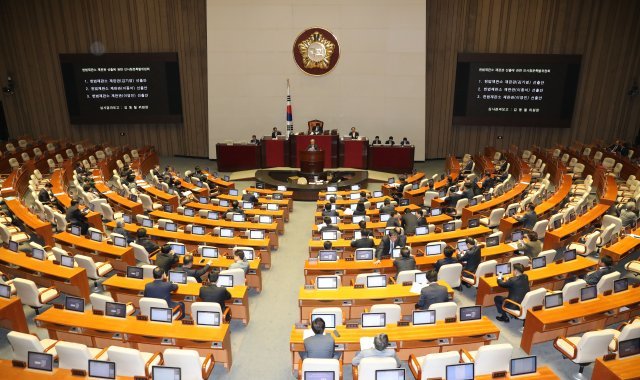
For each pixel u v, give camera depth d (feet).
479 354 22.36
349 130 83.76
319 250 38.68
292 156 75.56
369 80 81.56
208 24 80.28
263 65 81.56
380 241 40.27
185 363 22.99
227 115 83.97
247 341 30.58
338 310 26.37
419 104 82.07
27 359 23.07
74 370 22.17
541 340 28.35
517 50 80.28
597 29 78.43
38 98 87.15
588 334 24.40
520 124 81.20
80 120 84.53
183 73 84.02
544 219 47.67
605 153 72.84
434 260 36.52
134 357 22.61
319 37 79.97
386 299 30.30
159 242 43.09
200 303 26.58
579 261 35.32
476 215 49.96
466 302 34.86
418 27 79.10
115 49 83.66
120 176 66.69
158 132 88.94
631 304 28.96
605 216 42.86
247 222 47.88
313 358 22.70
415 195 58.65
